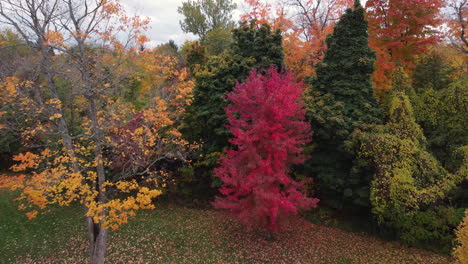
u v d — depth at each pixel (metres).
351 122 11.12
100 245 7.67
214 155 12.82
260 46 12.31
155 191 6.69
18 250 10.14
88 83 7.07
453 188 10.09
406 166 9.73
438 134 11.48
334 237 11.26
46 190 6.13
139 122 9.26
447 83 12.73
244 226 12.17
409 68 13.87
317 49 15.79
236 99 9.02
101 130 7.70
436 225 9.70
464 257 6.53
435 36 12.88
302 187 11.32
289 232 11.53
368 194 10.59
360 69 11.59
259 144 8.62
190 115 13.43
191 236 11.29
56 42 6.44
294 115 9.16
